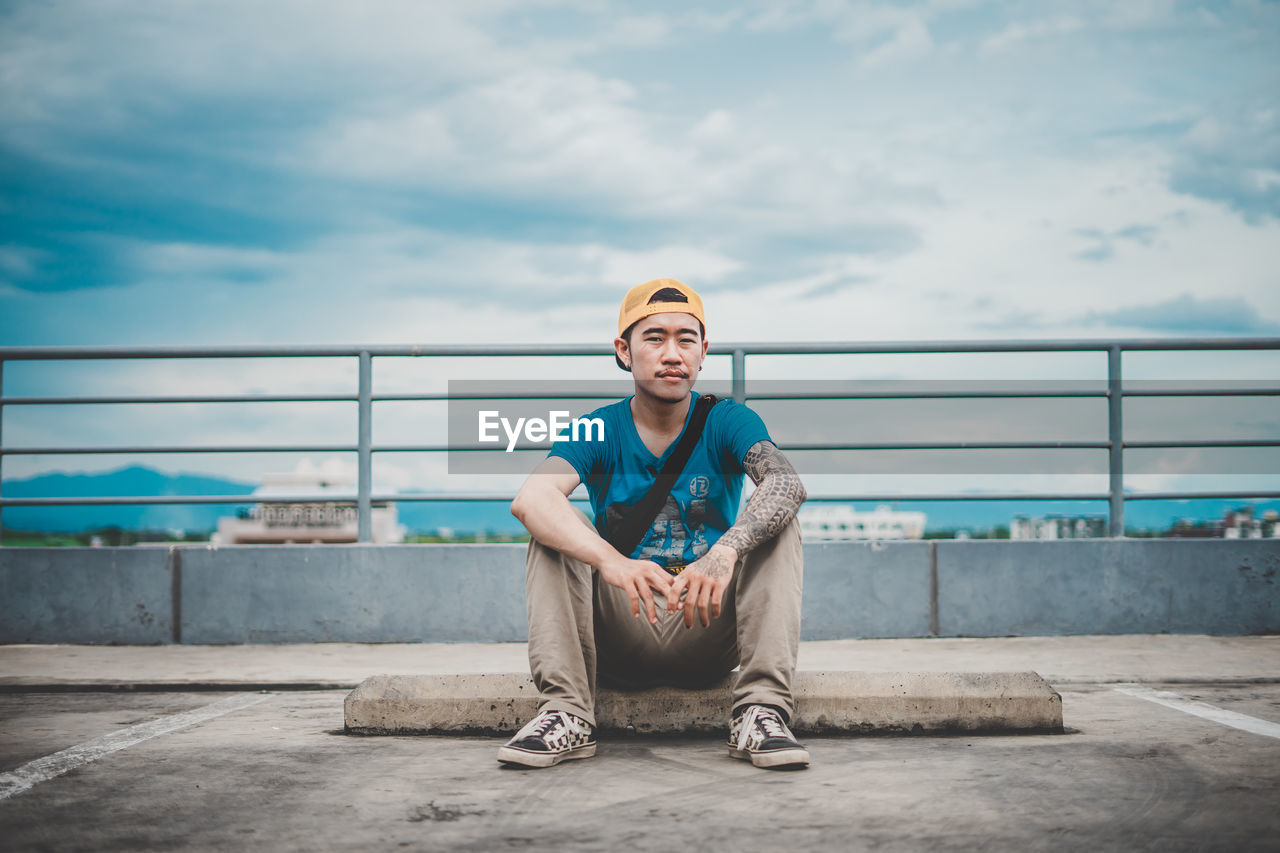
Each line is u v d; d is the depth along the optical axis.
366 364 5.73
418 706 3.22
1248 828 2.14
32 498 5.78
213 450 5.71
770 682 2.77
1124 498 5.73
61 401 5.75
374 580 5.52
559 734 2.75
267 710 3.73
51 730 3.34
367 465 5.72
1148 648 5.11
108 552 5.55
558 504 2.79
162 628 5.51
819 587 5.50
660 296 2.92
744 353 5.76
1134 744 2.96
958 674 3.21
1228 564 5.52
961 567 5.52
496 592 5.51
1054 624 5.50
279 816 2.29
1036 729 3.12
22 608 5.54
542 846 2.06
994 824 2.18
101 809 2.36
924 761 2.76
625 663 3.06
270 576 5.52
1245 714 3.45
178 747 3.04
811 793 2.44
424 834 2.15
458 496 5.73
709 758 2.83
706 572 2.61
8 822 2.26
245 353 5.72
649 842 2.08
